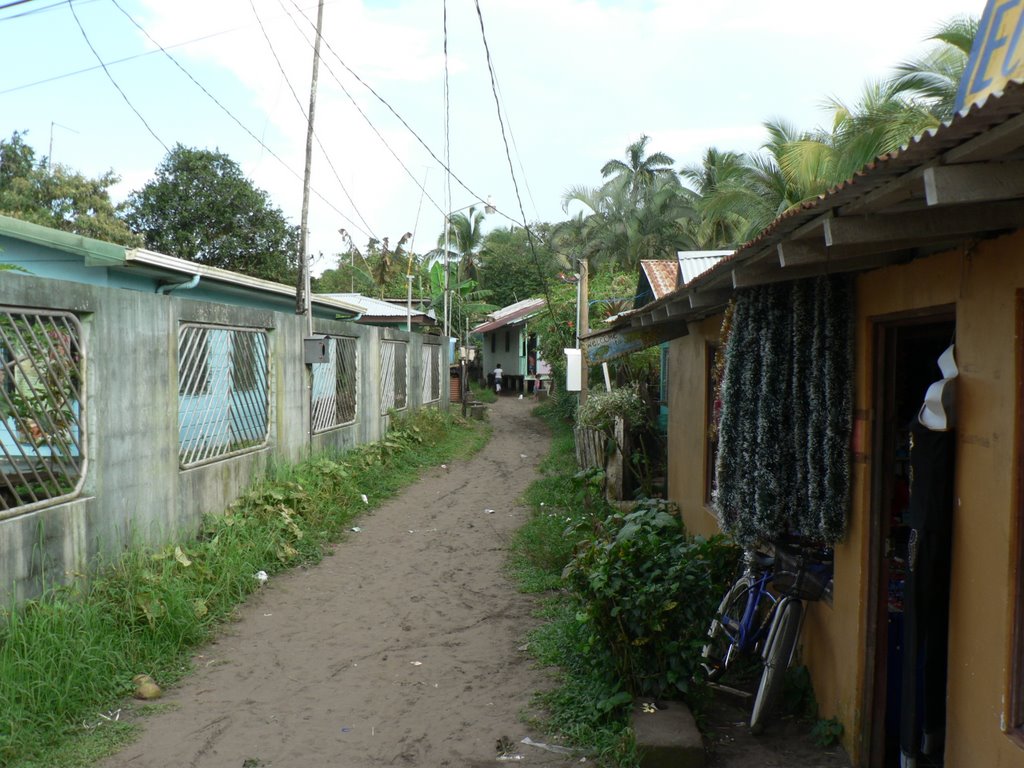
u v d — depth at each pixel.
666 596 4.62
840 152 18.12
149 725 4.72
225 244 25.58
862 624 4.14
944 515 3.56
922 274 3.62
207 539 7.77
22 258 10.80
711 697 4.92
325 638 6.27
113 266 10.84
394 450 14.70
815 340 4.44
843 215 3.03
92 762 4.25
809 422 4.51
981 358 3.15
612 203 38.94
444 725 4.75
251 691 5.26
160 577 6.16
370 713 4.93
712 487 7.34
